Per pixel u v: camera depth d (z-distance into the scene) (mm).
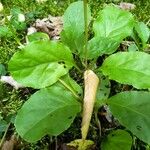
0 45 288
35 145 209
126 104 191
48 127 181
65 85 199
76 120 223
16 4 336
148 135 178
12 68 192
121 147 184
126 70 190
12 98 243
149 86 181
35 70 195
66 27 229
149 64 188
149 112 186
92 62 222
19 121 184
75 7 233
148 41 276
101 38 213
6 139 213
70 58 204
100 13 232
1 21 307
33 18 314
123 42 271
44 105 190
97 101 200
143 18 311
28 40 253
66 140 212
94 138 209
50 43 196
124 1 336
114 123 219
